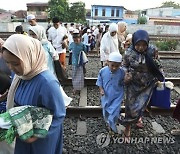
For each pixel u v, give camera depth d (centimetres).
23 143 173
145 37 288
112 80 322
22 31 506
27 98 157
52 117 158
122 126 365
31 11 4984
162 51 1192
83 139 332
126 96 329
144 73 314
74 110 409
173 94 529
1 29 2631
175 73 729
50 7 4019
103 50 481
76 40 484
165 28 2831
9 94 170
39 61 156
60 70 398
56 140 179
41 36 364
